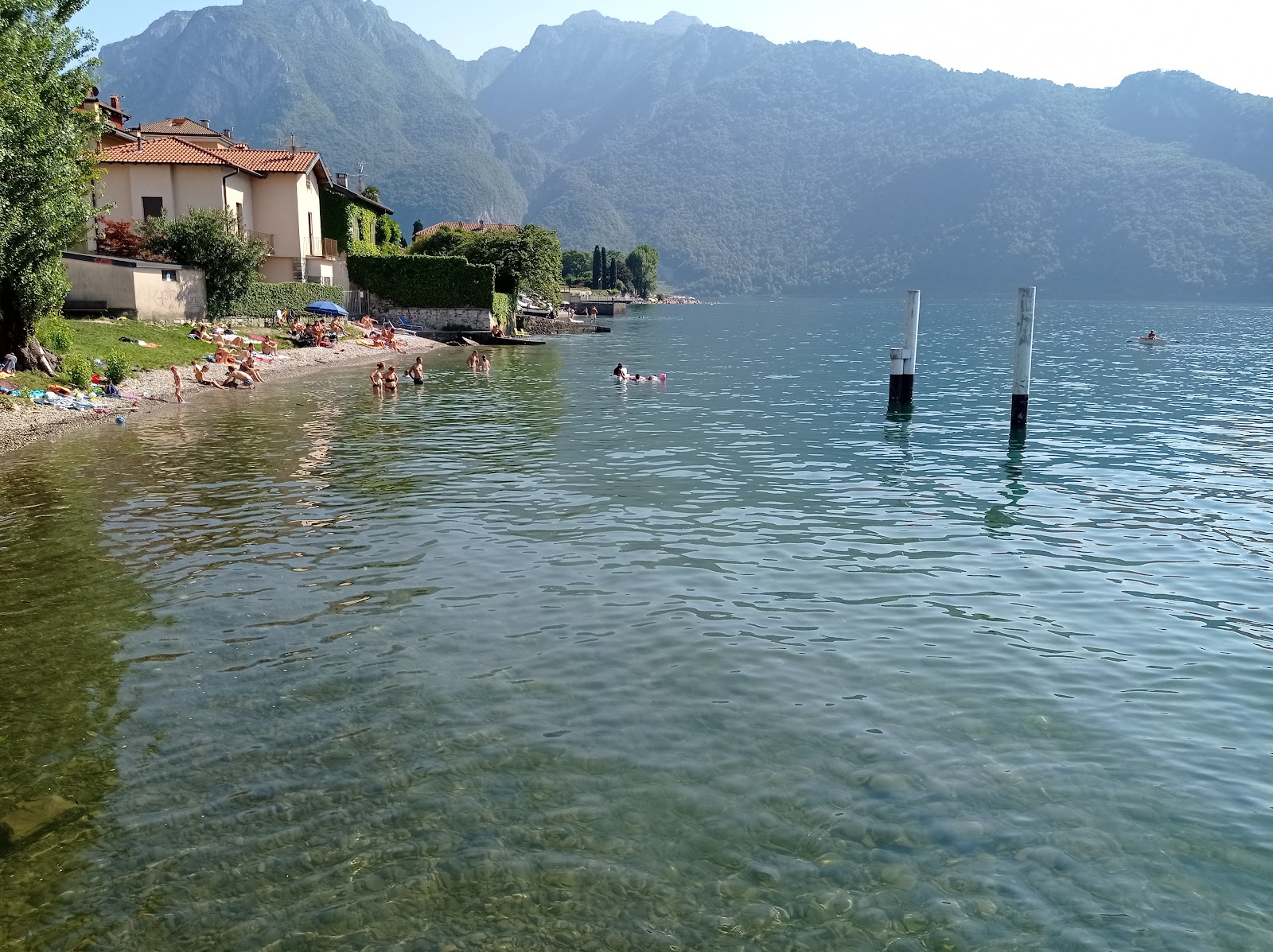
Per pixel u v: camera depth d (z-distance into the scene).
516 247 93.44
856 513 22.31
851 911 8.45
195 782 10.39
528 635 14.54
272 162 73.69
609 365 63.56
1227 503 23.53
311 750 11.05
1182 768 10.80
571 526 20.95
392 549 19.03
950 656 13.88
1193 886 8.80
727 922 8.30
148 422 34.88
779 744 11.27
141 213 66.75
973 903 8.55
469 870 8.96
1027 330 33.38
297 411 38.47
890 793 10.26
